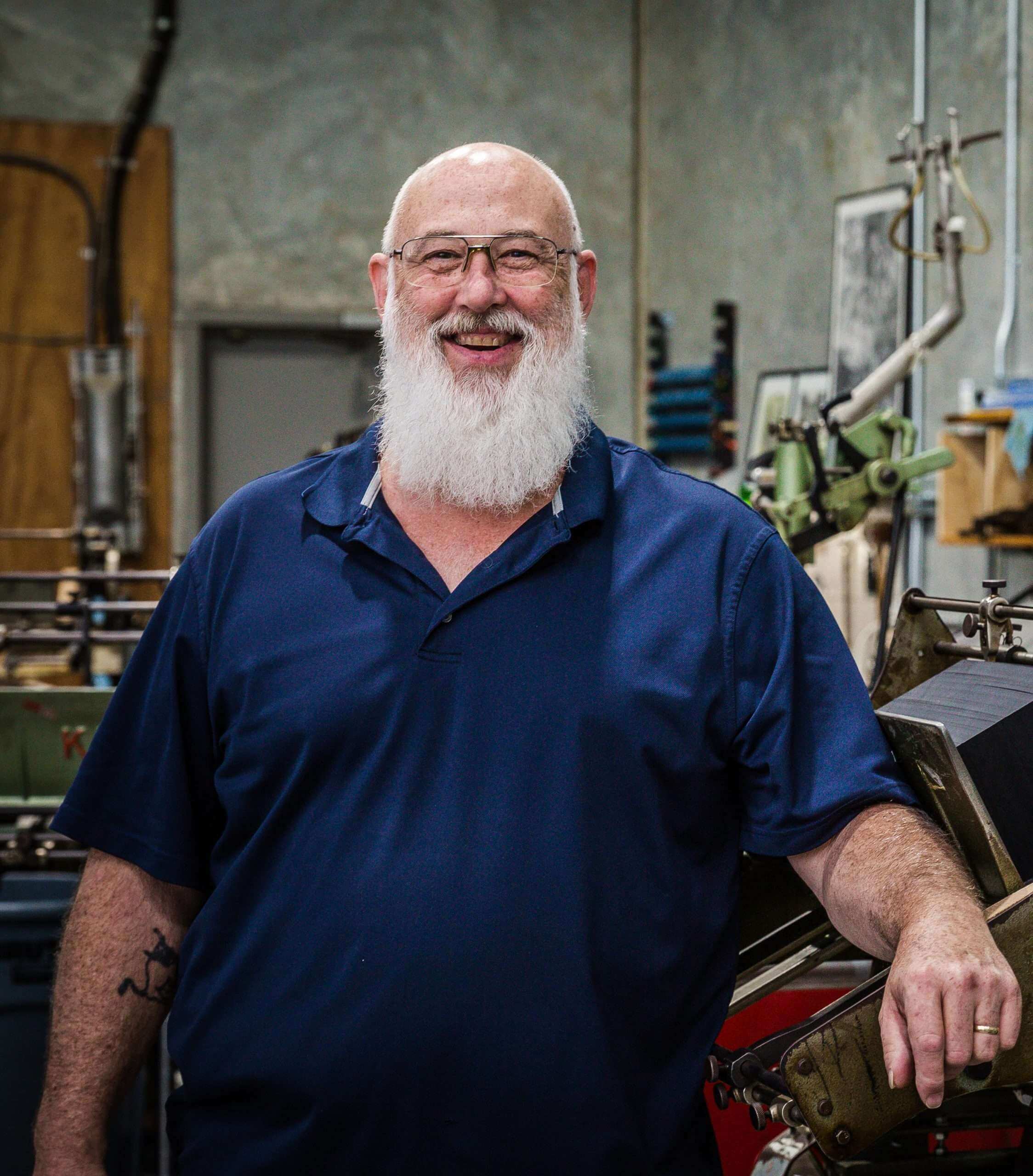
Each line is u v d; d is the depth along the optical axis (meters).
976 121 4.22
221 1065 1.28
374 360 6.67
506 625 1.31
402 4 6.57
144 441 6.34
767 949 1.52
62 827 1.39
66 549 6.18
